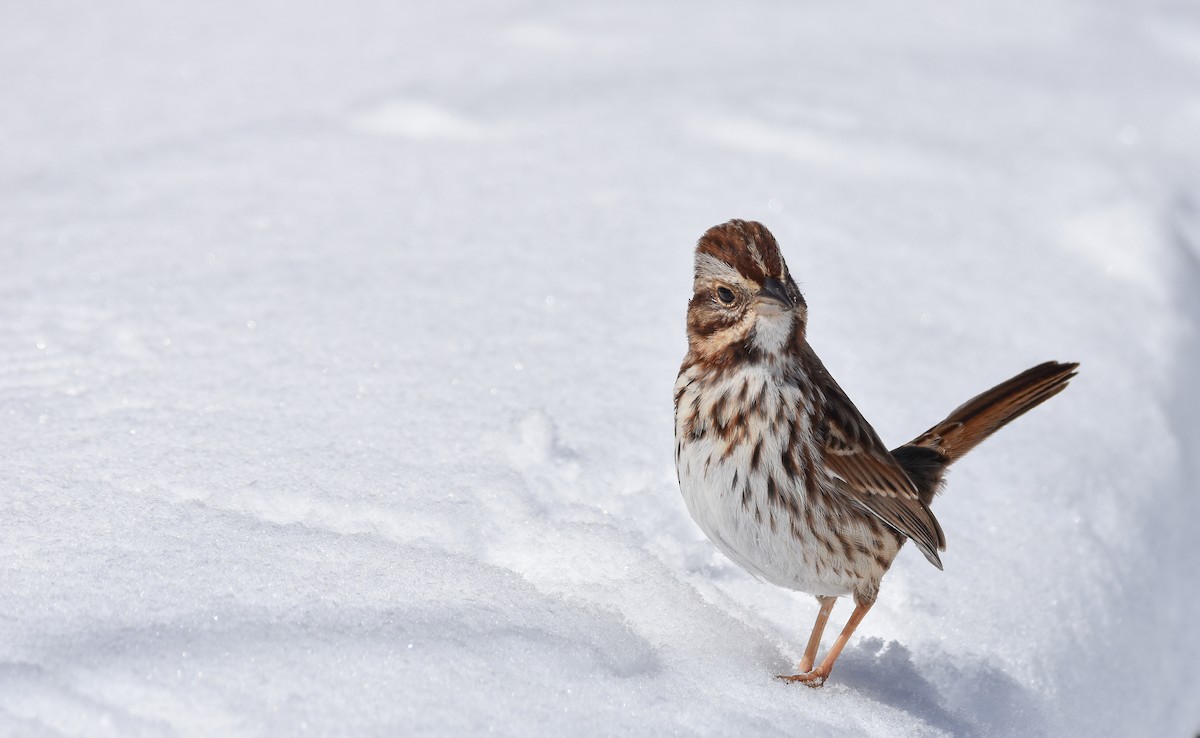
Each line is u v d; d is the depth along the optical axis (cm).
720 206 1403
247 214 1314
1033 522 926
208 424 904
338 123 1586
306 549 747
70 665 606
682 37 1964
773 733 646
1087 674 823
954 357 1139
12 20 1936
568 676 651
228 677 607
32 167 1413
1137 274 1347
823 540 738
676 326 1129
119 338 1030
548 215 1351
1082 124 1783
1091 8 2302
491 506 844
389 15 2025
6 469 812
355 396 968
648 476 908
